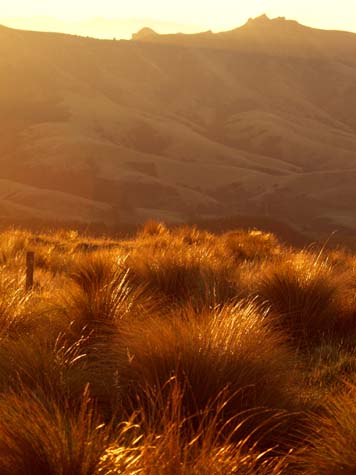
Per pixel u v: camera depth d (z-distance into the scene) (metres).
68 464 7.53
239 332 10.91
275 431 9.72
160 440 7.90
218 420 9.65
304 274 17.31
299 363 13.40
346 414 9.30
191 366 10.07
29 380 10.40
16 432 7.84
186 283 17.77
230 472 7.74
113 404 10.12
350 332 16.45
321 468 8.54
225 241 35.78
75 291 15.80
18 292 15.68
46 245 37.00
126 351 11.07
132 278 17.62
